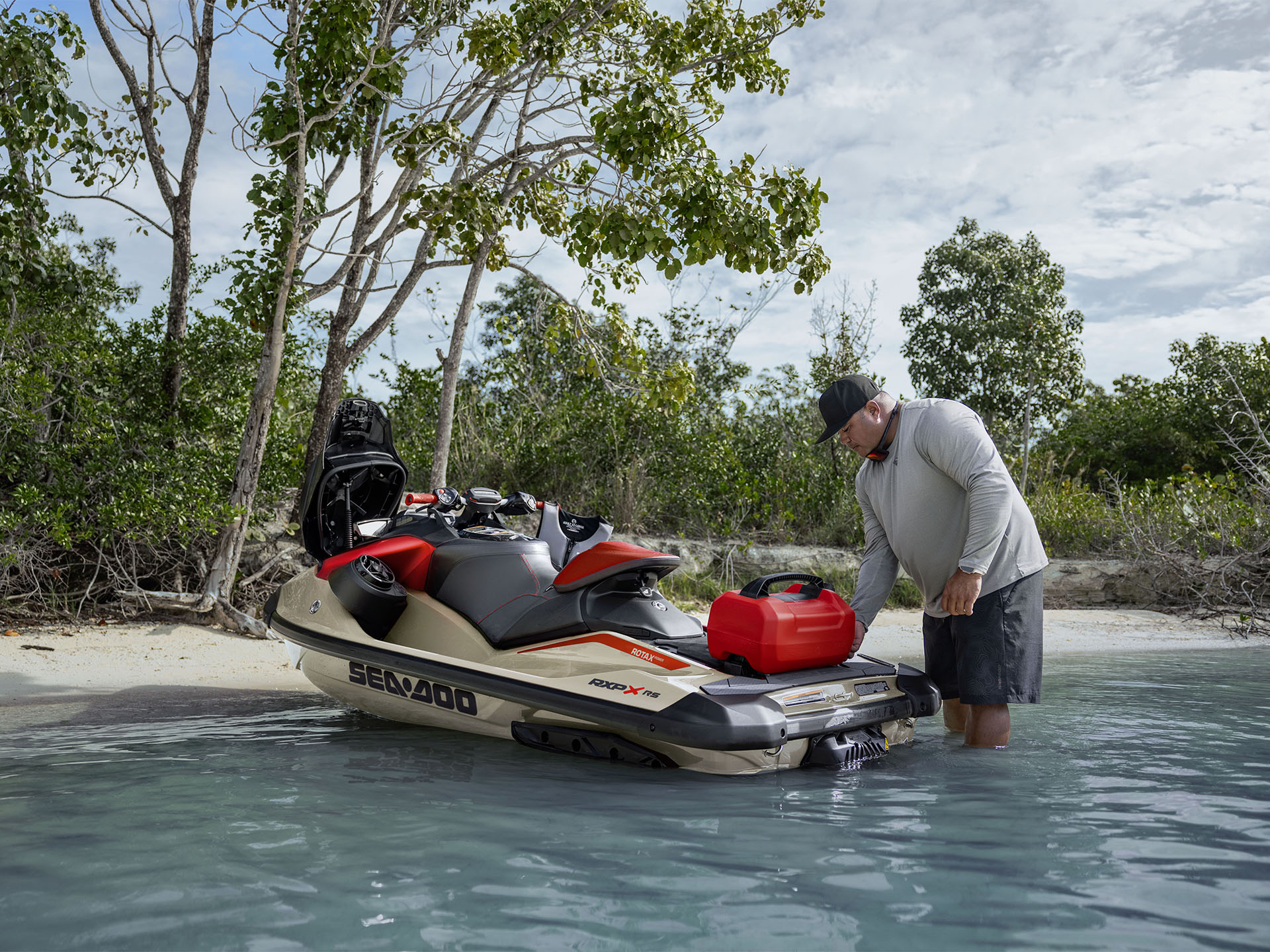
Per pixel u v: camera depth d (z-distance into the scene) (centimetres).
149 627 763
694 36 986
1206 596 1068
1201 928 199
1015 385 2680
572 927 199
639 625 388
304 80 885
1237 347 2336
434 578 451
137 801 304
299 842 260
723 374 1633
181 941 191
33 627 737
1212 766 358
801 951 187
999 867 239
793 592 396
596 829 274
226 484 897
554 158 941
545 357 1513
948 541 394
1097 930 198
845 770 350
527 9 909
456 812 293
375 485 535
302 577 485
